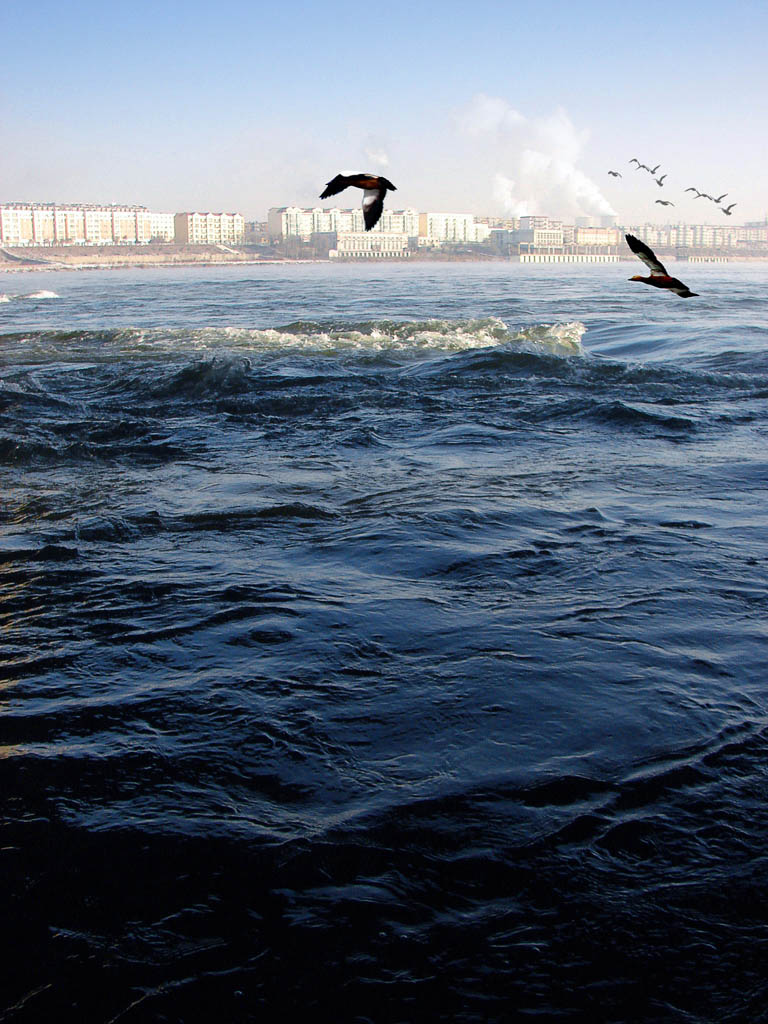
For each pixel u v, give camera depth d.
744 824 3.75
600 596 6.22
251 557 7.17
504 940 3.18
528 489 9.12
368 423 12.73
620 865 3.53
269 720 4.64
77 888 3.46
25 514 8.57
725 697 4.81
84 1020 2.91
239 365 16.48
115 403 14.55
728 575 6.59
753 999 2.93
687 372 16.22
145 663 5.36
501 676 5.06
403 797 3.98
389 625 5.79
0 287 76.50
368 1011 2.92
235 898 3.39
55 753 4.38
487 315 30.56
